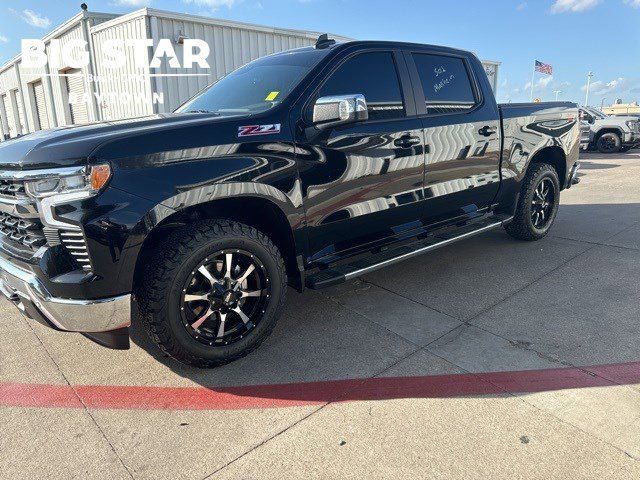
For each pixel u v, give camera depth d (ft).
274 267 8.99
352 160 9.96
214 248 8.13
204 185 7.93
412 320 10.61
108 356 9.43
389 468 6.25
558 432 6.83
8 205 8.05
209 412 7.62
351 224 10.27
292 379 8.46
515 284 12.48
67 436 7.14
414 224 11.92
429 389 8.00
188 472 6.35
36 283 7.58
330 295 12.13
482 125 13.00
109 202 7.18
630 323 10.09
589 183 29.25
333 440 6.85
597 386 7.89
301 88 9.53
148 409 7.74
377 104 10.65
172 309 7.87
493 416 7.23
